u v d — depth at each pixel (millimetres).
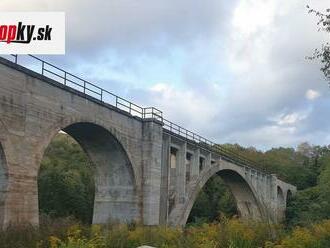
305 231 28500
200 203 94562
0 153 25953
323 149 149750
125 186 39500
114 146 38125
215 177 102125
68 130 36406
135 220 37250
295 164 139000
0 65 25922
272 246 23734
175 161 48594
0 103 25766
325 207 75625
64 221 26531
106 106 35812
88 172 79188
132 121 39562
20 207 26422
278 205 93188
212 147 61031
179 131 47875
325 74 17781
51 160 82625
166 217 43406
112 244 23000
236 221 25891
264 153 149125
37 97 28734
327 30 17188
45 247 21531
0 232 22297
